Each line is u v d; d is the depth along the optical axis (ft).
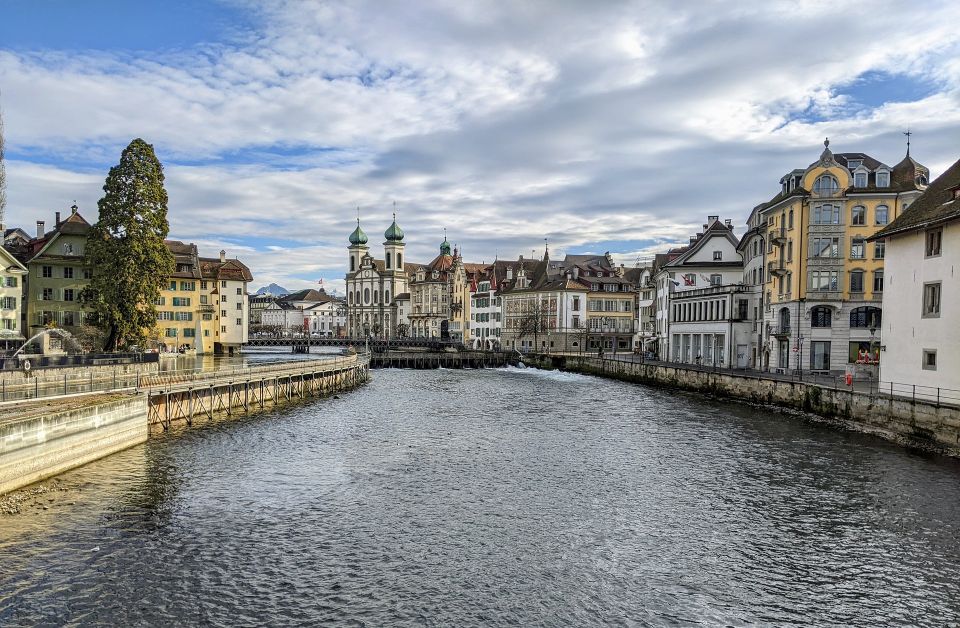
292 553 72.08
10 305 223.51
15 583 63.41
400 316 635.66
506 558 71.41
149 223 213.87
